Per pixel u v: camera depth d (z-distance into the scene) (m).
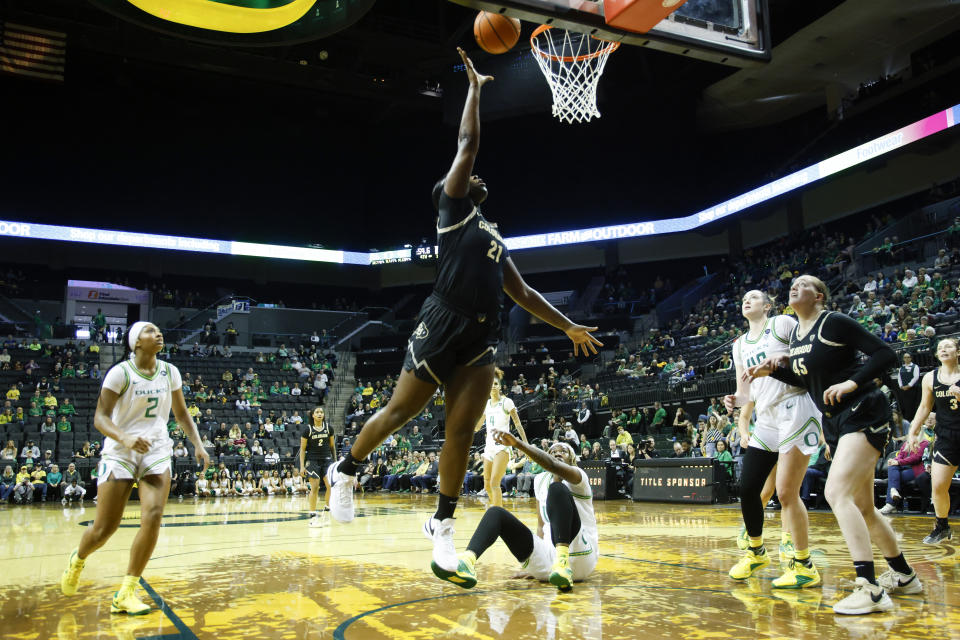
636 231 30.08
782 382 4.15
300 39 20.33
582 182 31.73
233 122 33.00
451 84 27.80
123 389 3.76
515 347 29.69
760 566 4.22
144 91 31.05
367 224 34.81
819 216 27.02
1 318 27.33
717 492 12.00
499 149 33.22
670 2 6.07
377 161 35.22
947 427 6.01
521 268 33.84
